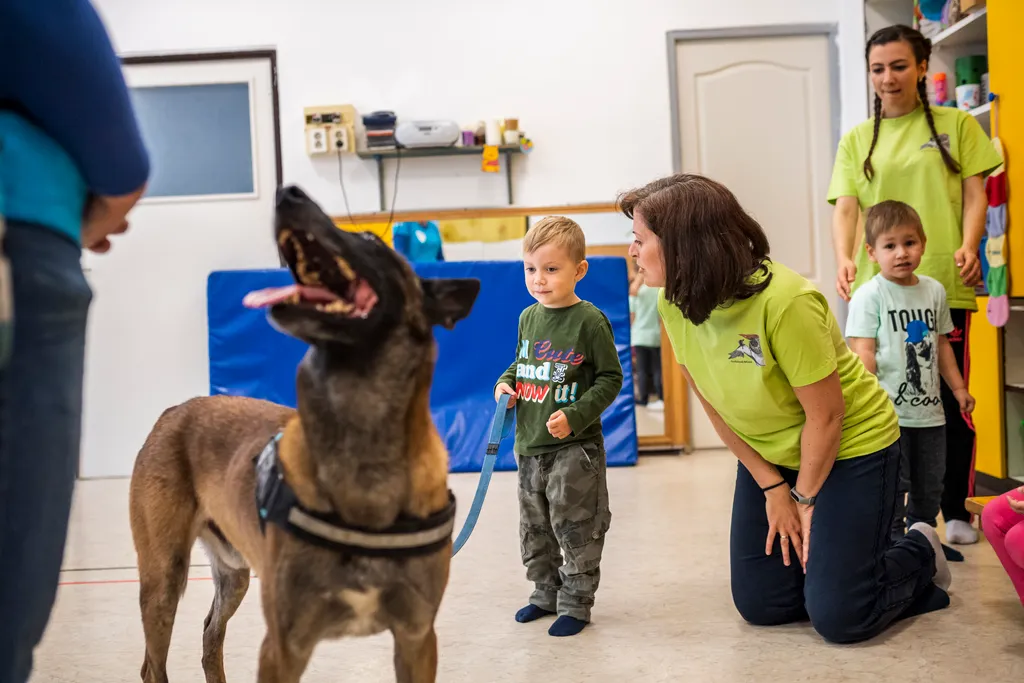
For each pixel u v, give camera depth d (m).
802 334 2.11
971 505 2.62
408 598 1.42
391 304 1.35
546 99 5.72
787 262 5.73
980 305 3.85
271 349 5.10
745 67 5.68
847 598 2.22
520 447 2.53
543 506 2.53
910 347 2.95
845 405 2.27
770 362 2.17
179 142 5.78
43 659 2.33
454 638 2.40
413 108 5.75
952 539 3.11
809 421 2.19
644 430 5.48
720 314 2.18
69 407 1.07
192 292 5.78
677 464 5.05
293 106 5.76
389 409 1.35
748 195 5.71
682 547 3.26
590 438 2.48
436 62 5.73
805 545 2.30
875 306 2.98
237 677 2.17
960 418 3.14
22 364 0.98
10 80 1.01
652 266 2.19
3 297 0.84
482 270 5.00
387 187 5.79
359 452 1.34
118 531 3.88
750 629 2.41
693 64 5.70
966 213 3.21
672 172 5.70
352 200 5.78
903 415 2.96
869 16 5.29
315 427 1.34
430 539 1.41
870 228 3.00
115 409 5.77
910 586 2.35
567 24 5.70
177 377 5.78
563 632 2.40
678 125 5.69
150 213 5.77
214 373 5.11
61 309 1.04
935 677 2.02
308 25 5.73
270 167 5.78
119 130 1.13
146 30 5.76
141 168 1.21
